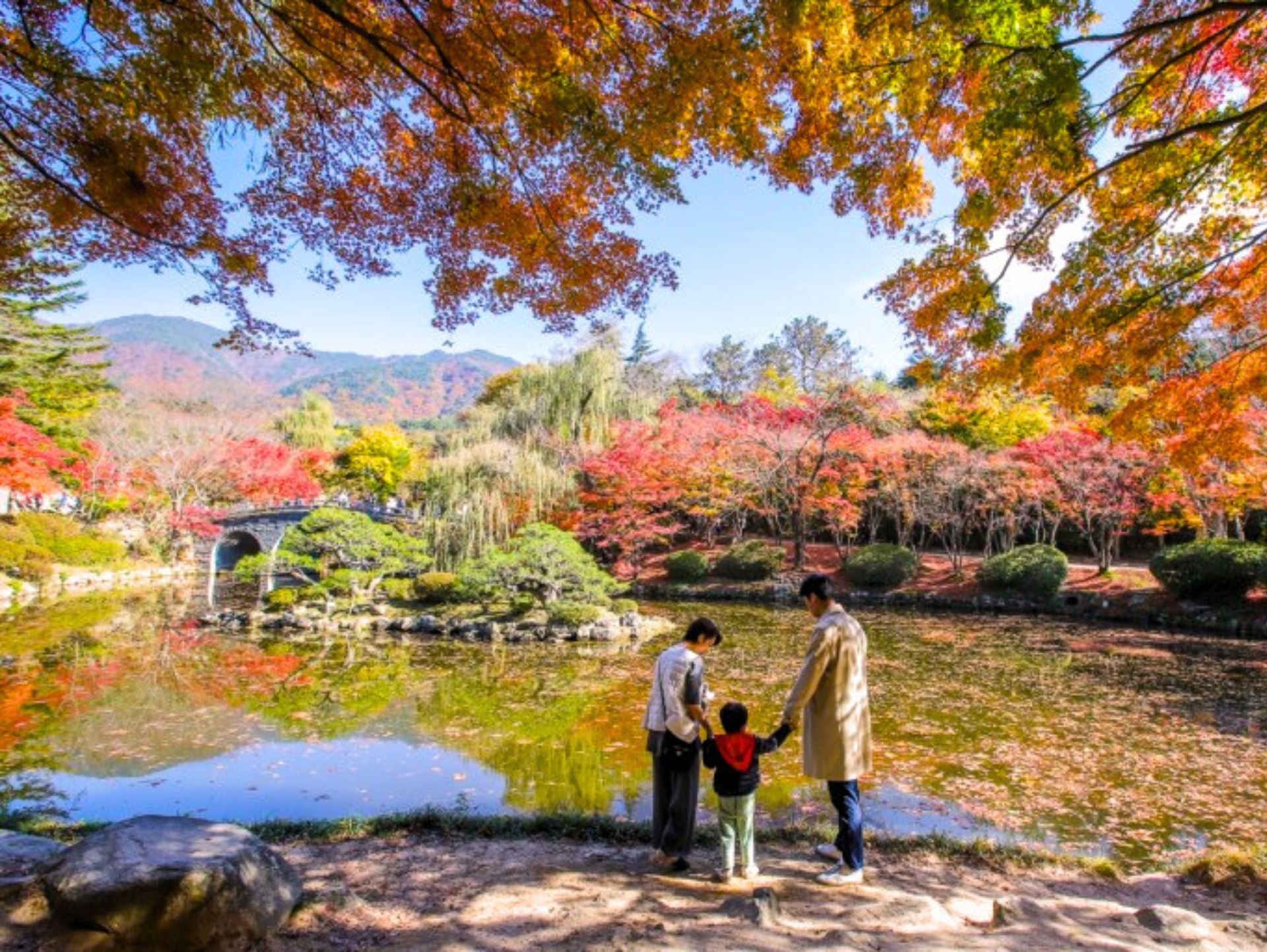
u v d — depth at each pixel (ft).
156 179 12.98
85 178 12.92
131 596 73.82
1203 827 18.61
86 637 48.49
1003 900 9.96
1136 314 15.94
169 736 27.12
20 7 11.21
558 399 77.30
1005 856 13.21
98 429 95.20
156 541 101.50
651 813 19.40
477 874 11.37
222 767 23.70
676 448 78.02
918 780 22.15
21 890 8.66
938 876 12.12
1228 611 51.47
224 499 116.37
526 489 65.21
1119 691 33.94
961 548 83.15
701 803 19.65
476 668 39.96
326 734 27.48
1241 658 41.65
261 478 101.30
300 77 12.79
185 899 8.13
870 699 32.37
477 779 22.48
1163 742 26.03
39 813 18.71
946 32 12.80
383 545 58.29
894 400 81.87
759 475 79.56
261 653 43.98
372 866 11.69
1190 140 15.31
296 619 53.67
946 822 18.84
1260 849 13.55
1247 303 15.94
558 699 32.91
